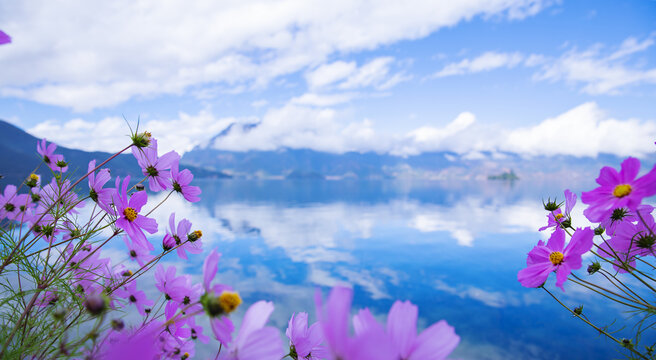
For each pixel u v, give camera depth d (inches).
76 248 31.3
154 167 38.8
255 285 601.3
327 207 2041.1
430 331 13.3
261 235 1114.1
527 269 30.8
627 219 32.7
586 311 423.8
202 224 1298.0
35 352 21.2
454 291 585.6
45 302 28.2
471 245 956.6
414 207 2000.5
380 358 8.6
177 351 24.5
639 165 25.1
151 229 33.6
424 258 826.8
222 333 16.2
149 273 222.4
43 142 38.5
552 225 39.0
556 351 353.7
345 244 991.0
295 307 469.4
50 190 37.1
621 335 348.2
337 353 8.8
